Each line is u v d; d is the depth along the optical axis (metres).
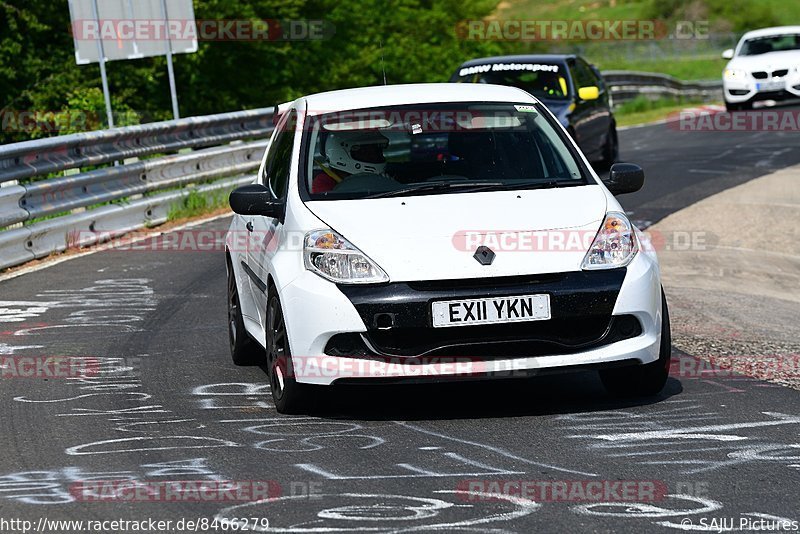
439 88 28.39
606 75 127.25
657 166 72.75
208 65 121.00
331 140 26.16
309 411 23.34
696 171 69.38
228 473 19.25
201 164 61.19
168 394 25.47
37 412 24.08
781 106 111.00
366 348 22.14
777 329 32.12
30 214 45.00
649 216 53.47
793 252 45.81
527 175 25.36
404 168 25.42
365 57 137.50
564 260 22.31
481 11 163.00
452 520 16.48
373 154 25.73
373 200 24.22
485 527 16.16
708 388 24.84
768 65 104.62
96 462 20.20
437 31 155.00
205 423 22.81
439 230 22.77
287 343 22.91
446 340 21.95
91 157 50.38
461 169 25.42
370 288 22.09
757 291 38.62
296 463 19.75
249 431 22.09
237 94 124.88
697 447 20.20
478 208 23.52
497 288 21.91
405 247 22.44
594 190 24.73
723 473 18.62
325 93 28.98
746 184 62.69
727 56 110.12
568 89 65.88
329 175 25.20
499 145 26.08
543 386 25.41
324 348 22.33
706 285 39.16
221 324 33.50
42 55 111.56
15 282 41.19
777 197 57.72
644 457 19.64
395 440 21.14
